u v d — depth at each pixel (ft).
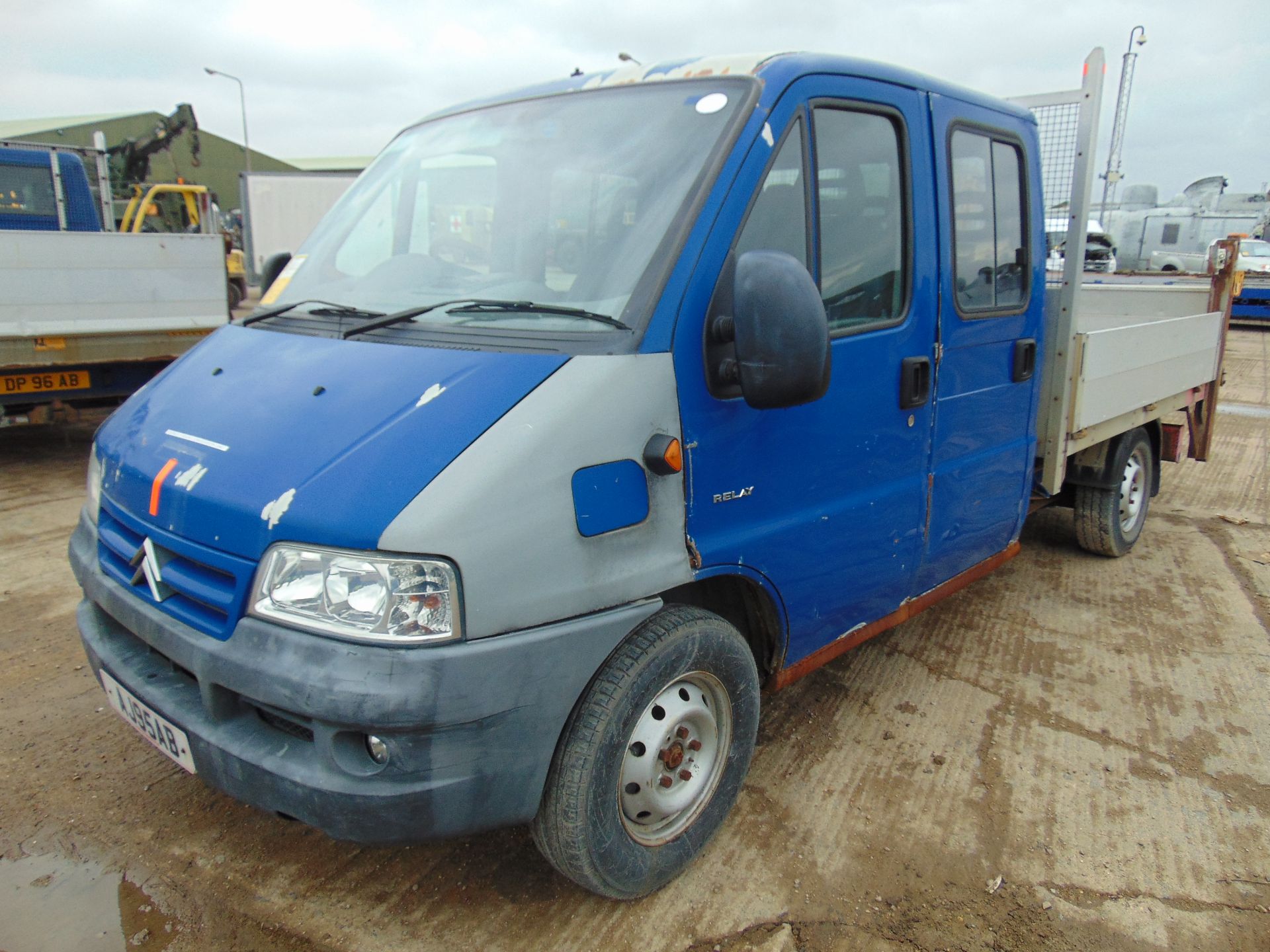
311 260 10.53
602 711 7.33
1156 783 10.61
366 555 6.33
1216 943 8.19
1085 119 13.23
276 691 6.42
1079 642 14.42
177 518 7.25
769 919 8.33
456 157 9.91
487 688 6.54
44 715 11.44
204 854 9.02
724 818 9.02
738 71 8.73
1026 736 11.58
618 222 8.21
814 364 7.20
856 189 9.32
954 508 11.47
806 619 9.53
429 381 7.25
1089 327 21.74
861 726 11.71
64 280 21.47
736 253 8.02
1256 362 46.68
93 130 123.54
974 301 11.18
